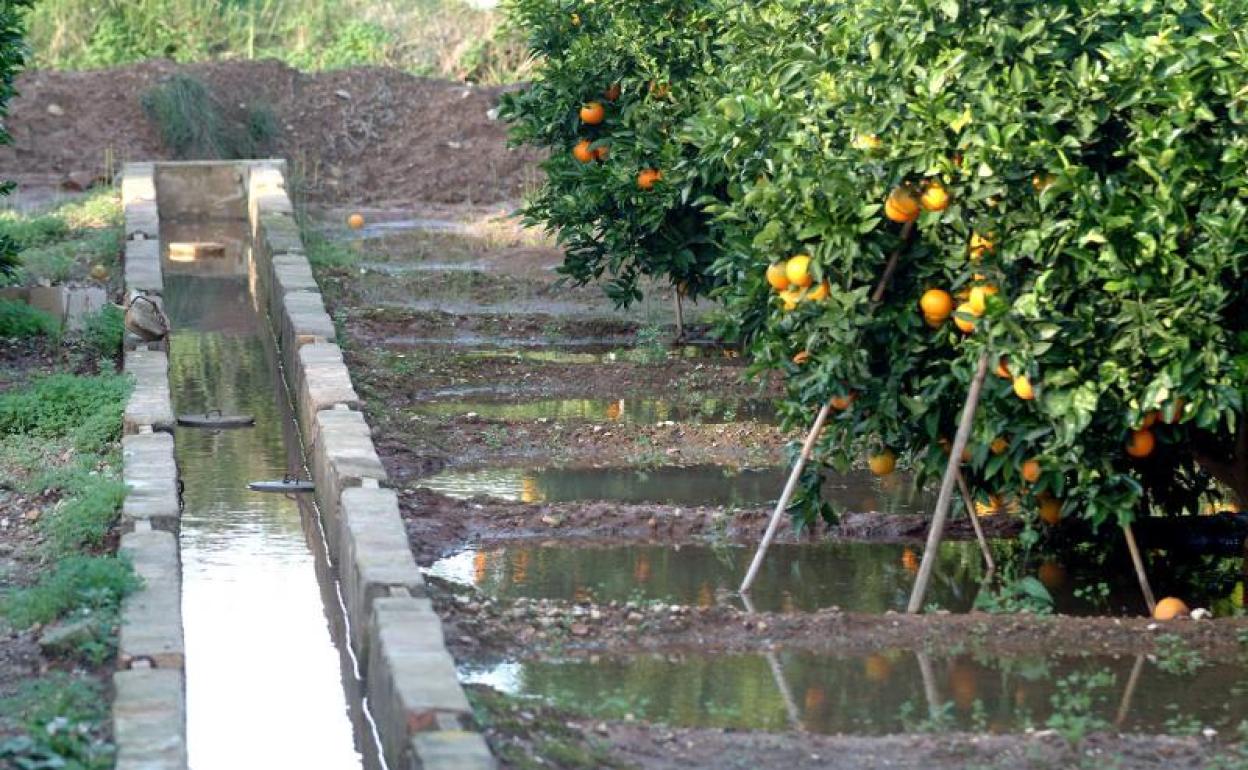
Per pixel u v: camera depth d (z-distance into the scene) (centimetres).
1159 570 955
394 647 677
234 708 760
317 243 1911
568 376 1420
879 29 845
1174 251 796
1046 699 709
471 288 1759
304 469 1160
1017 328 790
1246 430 883
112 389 1126
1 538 889
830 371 838
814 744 646
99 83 2423
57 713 638
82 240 1811
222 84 2467
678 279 1425
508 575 922
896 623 803
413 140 2459
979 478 923
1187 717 684
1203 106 777
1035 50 816
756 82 1077
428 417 1263
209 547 988
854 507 1062
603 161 1384
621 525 1010
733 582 915
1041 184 810
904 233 845
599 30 1386
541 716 672
